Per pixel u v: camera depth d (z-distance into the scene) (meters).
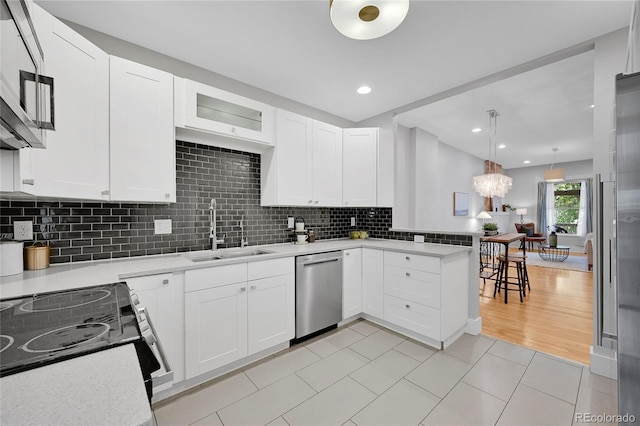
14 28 0.80
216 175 2.50
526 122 4.23
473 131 4.73
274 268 2.23
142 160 1.80
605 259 1.73
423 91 2.81
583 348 2.34
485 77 2.53
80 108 1.49
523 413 1.58
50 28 1.33
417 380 1.90
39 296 1.11
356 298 2.88
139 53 2.06
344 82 2.63
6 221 1.61
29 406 0.46
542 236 7.64
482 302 3.59
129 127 1.74
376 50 2.12
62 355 0.63
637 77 0.68
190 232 2.33
